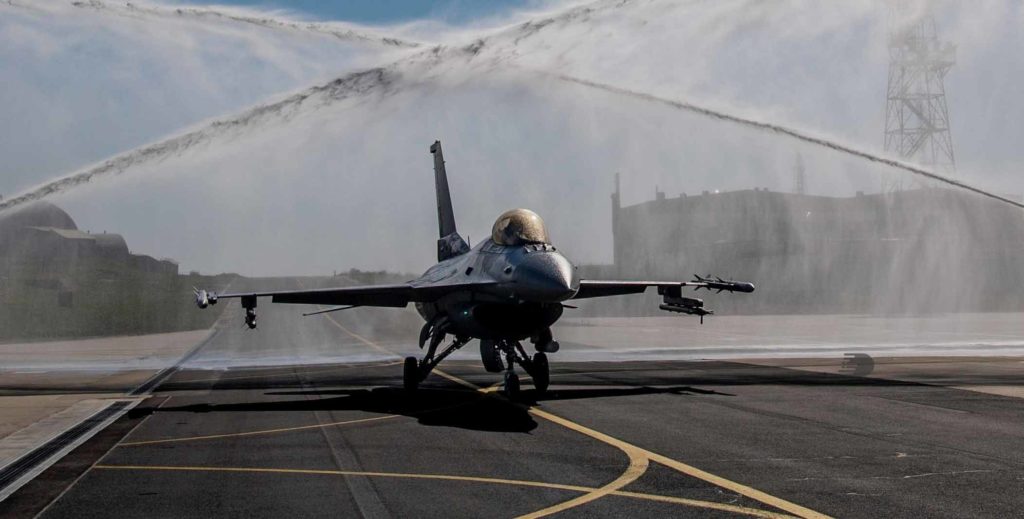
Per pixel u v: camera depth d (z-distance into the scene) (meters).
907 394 19.11
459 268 20.50
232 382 23.89
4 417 16.58
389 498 9.31
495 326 18.41
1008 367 26.33
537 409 16.94
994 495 9.20
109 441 13.53
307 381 23.97
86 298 61.38
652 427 14.34
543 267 17.41
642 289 22.86
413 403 18.34
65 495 9.69
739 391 19.95
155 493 9.73
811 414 15.85
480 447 12.52
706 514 8.47
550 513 8.56
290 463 11.44
